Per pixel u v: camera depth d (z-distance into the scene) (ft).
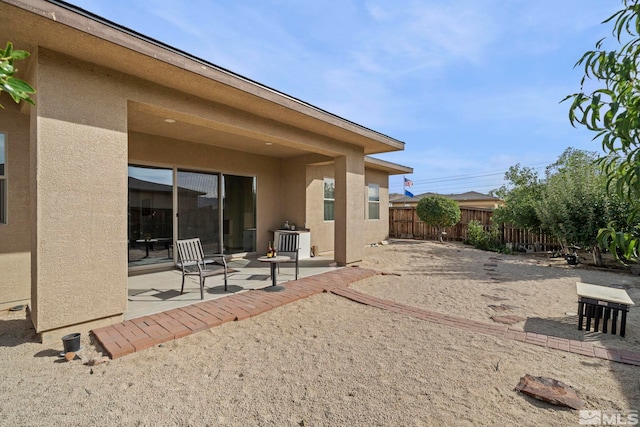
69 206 11.48
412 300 17.12
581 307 13.32
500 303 16.78
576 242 27.96
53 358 10.19
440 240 45.14
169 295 16.71
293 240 21.31
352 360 10.41
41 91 10.87
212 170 25.96
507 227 38.04
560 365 10.10
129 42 10.97
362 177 26.63
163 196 23.32
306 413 7.76
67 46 10.84
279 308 15.39
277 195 31.01
